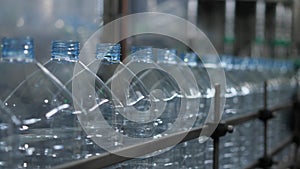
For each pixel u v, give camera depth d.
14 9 3.00
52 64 1.32
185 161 1.61
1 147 0.99
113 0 1.97
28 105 1.26
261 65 3.47
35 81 1.31
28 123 1.17
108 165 1.10
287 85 4.00
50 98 1.27
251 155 2.65
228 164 2.25
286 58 4.84
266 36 4.66
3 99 1.27
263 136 2.73
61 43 1.32
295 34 4.96
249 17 4.36
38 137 1.16
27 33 3.01
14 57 1.25
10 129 1.01
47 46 1.97
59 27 3.11
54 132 1.19
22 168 1.09
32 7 3.09
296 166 3.60
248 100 2.65
